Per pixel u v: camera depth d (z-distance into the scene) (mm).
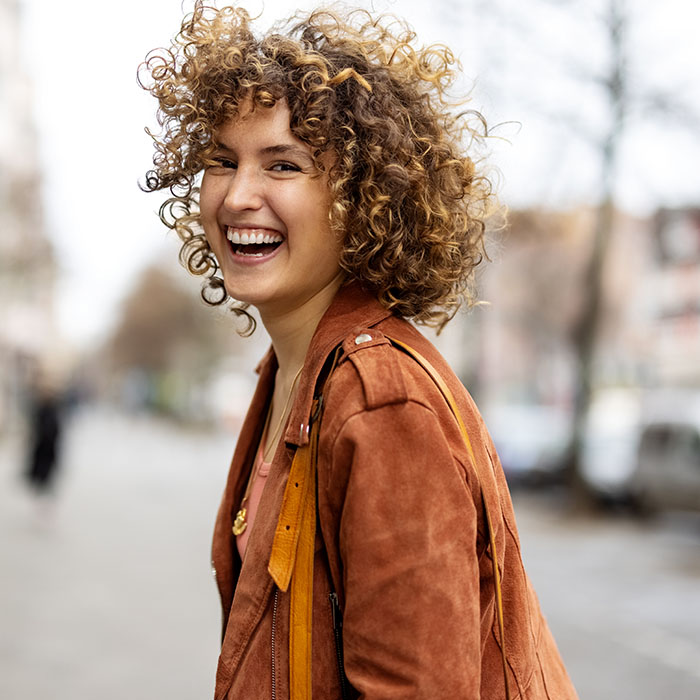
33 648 5695
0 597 7281
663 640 6742
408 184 1278
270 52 1299
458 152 1425
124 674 5156
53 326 66125
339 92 1278
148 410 71125
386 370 1145
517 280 26031
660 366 33656
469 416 1264
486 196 1527
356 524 1088
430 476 1092
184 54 1415
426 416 1114
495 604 1234
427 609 1059
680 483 13523
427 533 1074
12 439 34125
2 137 38312
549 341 29875
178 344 58562
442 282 1356
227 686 1237
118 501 15609
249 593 1230
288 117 1270
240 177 1295
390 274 1305
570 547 11703
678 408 14508
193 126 1355
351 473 1104
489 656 1227
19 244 22109
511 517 1312
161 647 5766
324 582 1190
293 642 1187
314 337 1278
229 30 1382
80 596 7379
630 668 5926
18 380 40906
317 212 1290
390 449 1097
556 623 7297
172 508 14648
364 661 1082
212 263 1646
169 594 7500
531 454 18078
